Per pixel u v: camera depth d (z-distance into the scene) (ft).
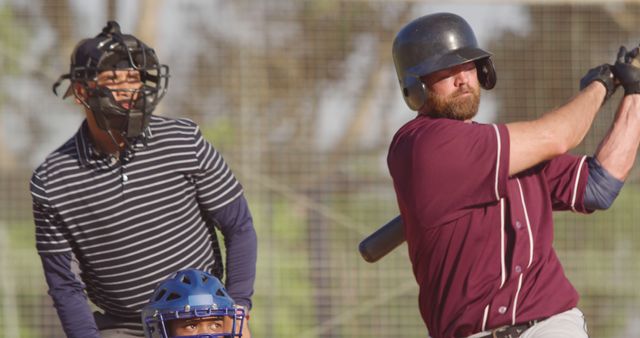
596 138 113.39
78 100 48.47
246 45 109.81
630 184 115.14
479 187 45.47
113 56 47.78
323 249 109.40
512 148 45.27
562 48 115.24
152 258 49.98
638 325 113.80
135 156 49.19
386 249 50.80
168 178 49.60
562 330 44.88
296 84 111.04
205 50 109.19
